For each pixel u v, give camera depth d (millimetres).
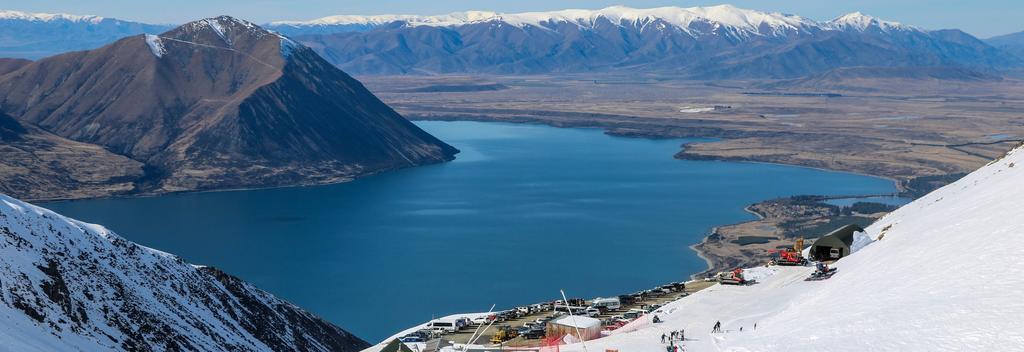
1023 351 74500
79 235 151750
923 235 134875
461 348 112938
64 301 121688
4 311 106125
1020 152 186125
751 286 137500
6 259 122688
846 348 83250
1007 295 88812
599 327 115688
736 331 102750
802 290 124688
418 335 134625
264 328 162875
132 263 154875
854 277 119938
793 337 91438
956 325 83438
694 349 95438
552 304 156375
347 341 187875
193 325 143250
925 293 96875
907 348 80375
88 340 114625
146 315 135375
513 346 113250
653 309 132875
